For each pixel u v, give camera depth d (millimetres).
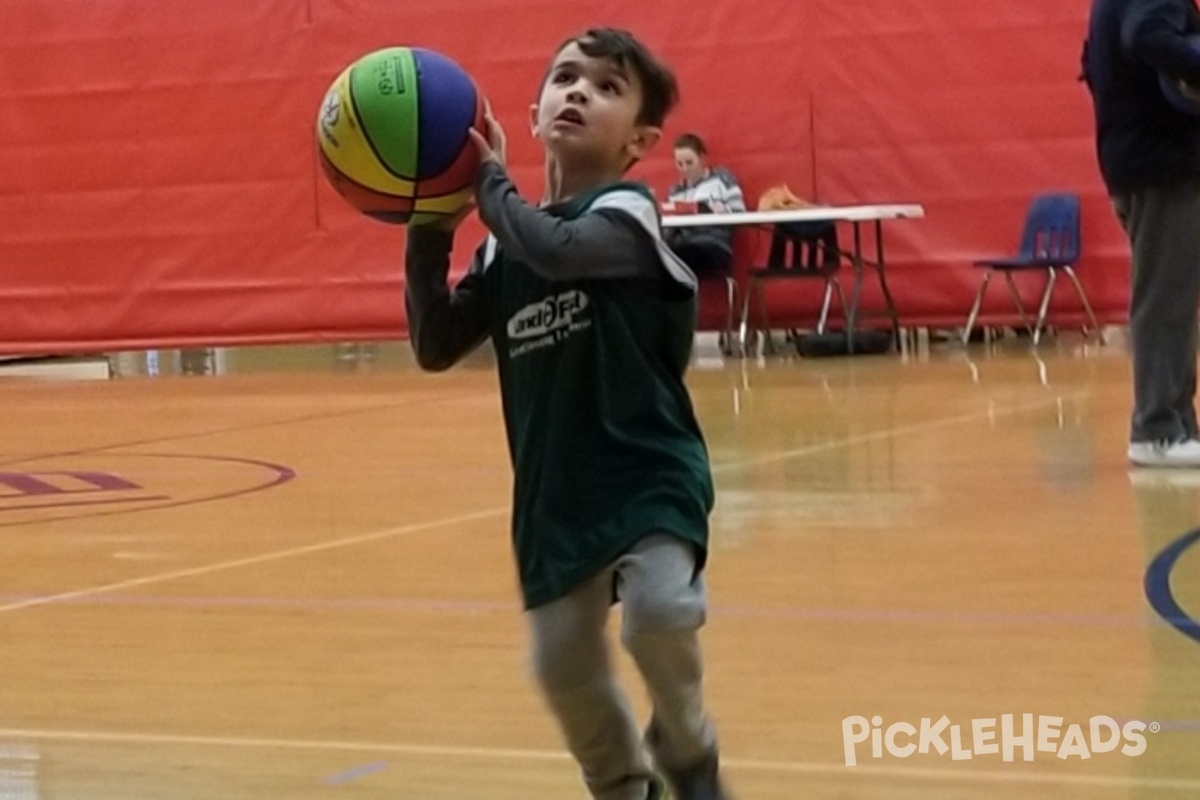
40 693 3885
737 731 3424
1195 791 2982
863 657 3975
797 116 13984
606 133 2873
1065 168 13531
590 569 2678
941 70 13727
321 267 14805
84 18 15016
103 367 15445
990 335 13969
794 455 7547
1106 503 6027
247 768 3273
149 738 3494
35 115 15164
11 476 7840
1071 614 4340
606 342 2748
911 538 5477
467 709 3646
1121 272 13461
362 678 3938
